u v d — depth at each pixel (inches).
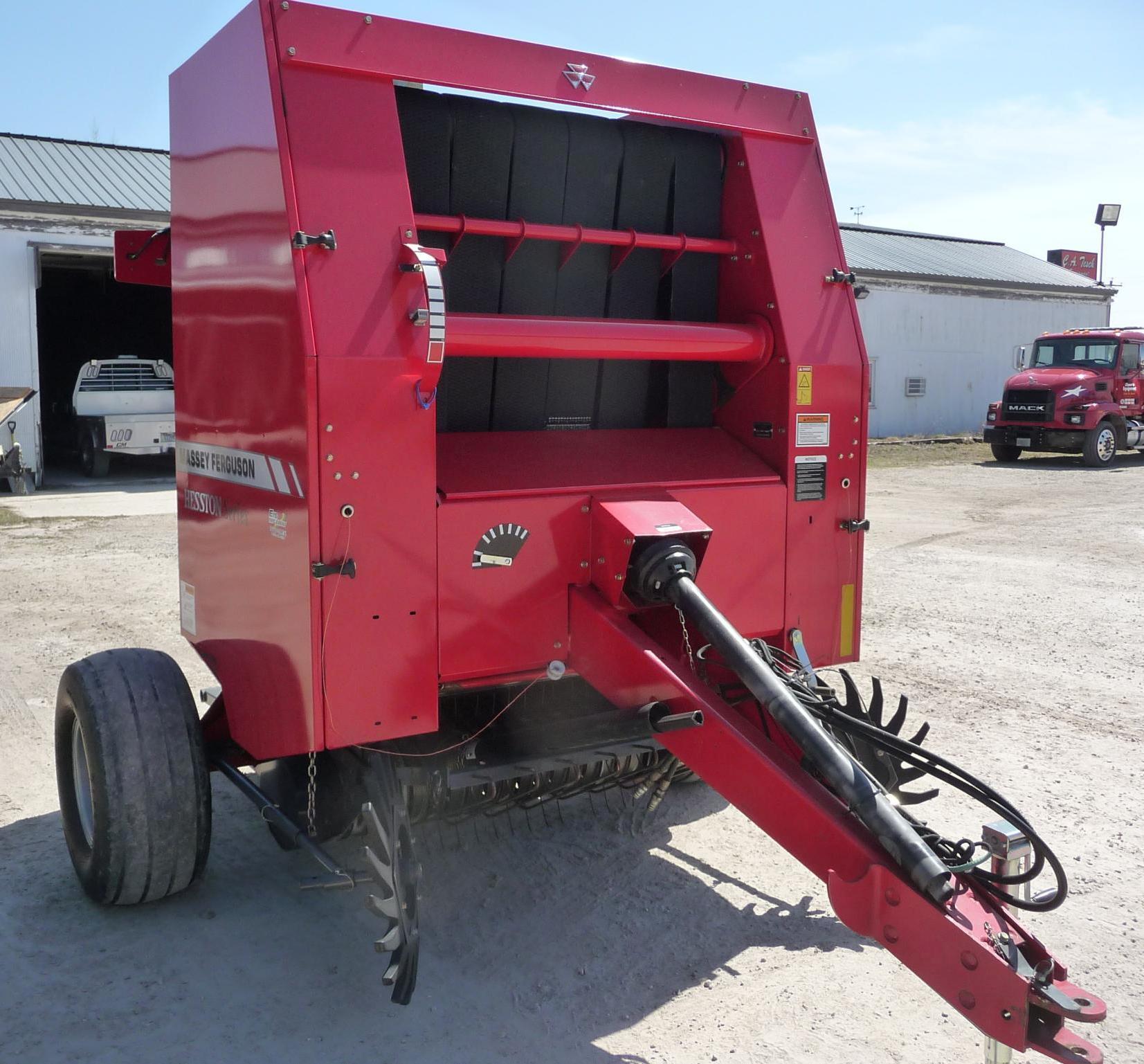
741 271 145.3
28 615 304.7
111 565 385.7
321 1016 115.1
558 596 126.7
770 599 142.0
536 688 153.9
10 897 141.7
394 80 115.3
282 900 141.2
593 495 127.3
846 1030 113.2
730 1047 110.1
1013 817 100.9
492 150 131.3
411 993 106.8
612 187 140.7
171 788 129.3
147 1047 109.4
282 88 109.9
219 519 134.5
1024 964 89.4
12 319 647.1
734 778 110.8
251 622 125.6
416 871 107.9
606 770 151.9
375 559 111.7
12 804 173.9
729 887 145.7
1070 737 205.3
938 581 358.9
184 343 142.7
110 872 129.8
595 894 143.6
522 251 135.5
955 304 1119.0
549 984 121.7
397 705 115.0
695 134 144.9
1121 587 348.8
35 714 217.0
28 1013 115.2
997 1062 92.9
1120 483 687.1
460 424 135.0
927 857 94.9
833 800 106.2
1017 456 855.7
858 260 1088.2
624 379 146.3
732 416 149.1
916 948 94.0
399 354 110.3
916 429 1109.7
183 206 139.6
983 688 237.8
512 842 159.2
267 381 115.3
